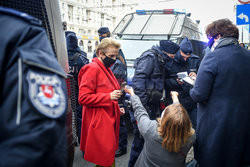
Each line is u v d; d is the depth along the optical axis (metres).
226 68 1.70
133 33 5.16
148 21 5.38
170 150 1.57
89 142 1.93
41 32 0.79
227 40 1.77
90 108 2.00
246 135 1.71
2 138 0.58
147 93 2.39
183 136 1.56
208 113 1.79
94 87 1.96
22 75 0.63
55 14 1.52
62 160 0.69
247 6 5.31
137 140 2.40
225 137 1.70
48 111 0.66
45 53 0.76
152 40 4.88
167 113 1.59
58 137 0.68
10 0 1.03
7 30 0.66
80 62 3.11
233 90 1.69
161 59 2.43
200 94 1.77
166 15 5.52
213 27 1.91
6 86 0.62
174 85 2.71
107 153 1.94
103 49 2.01
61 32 1.63
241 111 1.68
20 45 0.68
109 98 1.92
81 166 2.81
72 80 1.92
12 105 0.60
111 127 1.97
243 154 1.74
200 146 1.82
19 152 0.56
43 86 0.68
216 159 1.72
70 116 1.61
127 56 4.75
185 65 2.92
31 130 0.60
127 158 3.01
